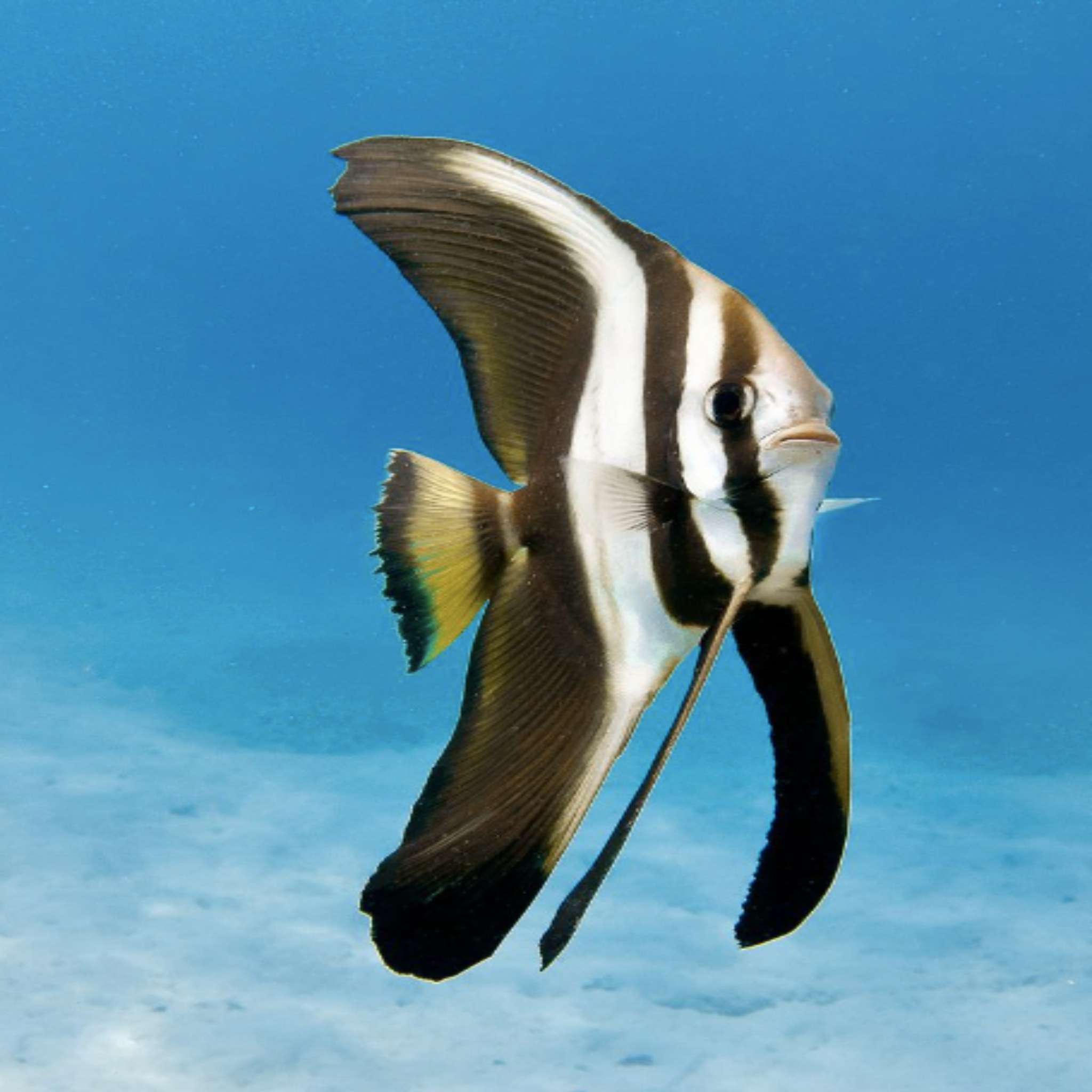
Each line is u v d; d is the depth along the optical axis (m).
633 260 1.24
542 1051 5.61
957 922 7.63
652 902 7.64
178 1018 5.64
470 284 1.31
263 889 7.40
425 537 1.35
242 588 19.16
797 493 1.17
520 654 1.29
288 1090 5.05
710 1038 5.88
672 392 1.21
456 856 1.25
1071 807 10.36
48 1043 5.30
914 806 10.33
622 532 1.23
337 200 1.33
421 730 11.35
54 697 11.61
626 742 1.23
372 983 6.21
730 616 1.17
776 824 1.29
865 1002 6.37
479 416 1.33
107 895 7.09
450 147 1.30
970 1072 5.58
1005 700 14.16
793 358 1.18
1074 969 6.85
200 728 11.02
